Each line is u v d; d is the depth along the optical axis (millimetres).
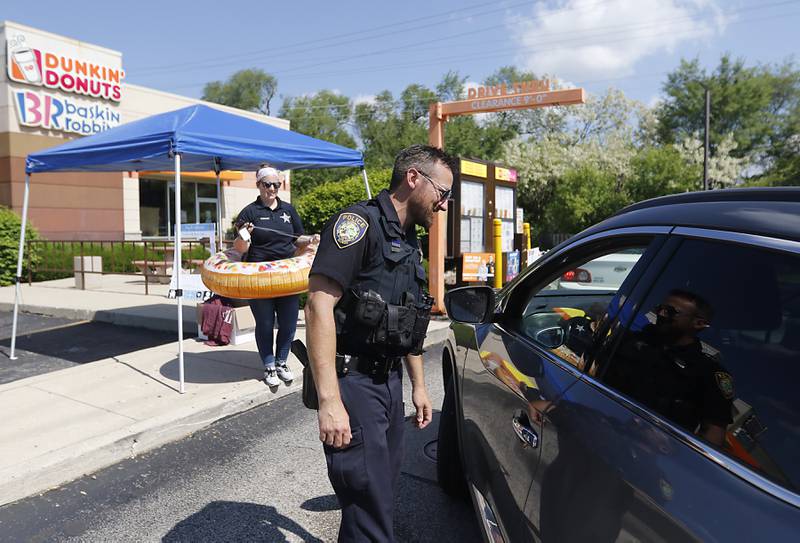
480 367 2584
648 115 45125
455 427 3057
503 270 10188
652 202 1902
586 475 1521
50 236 15898
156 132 5059
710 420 1316
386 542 2123
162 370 5492
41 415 4305
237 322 6562
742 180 39156
